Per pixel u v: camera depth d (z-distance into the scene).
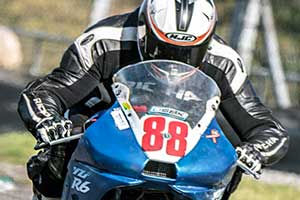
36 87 17.42
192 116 15.14
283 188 37.72
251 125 17.81
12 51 88.50
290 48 94.25
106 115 15.34
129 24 18.41
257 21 68.19
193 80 15.75
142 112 15.00
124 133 14.79
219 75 18.14
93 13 70.44
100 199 14.83
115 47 18.12
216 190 15.12
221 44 18.56
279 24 97.06
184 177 14.50
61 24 99.69
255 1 64.38
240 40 64.25
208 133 15.24
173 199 14.93
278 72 71.69
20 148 40.59
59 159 17.02
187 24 16.19
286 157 50.22
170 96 15.34
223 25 92.06
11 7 100.25
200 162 14.66
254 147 16.45
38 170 17.59
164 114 14.97
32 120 16.41
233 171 15.61
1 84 75.19
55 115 16.38
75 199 15.17
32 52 89.19
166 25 16.19
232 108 18.08
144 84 15.55
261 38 76.06
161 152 14.38
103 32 18.27
